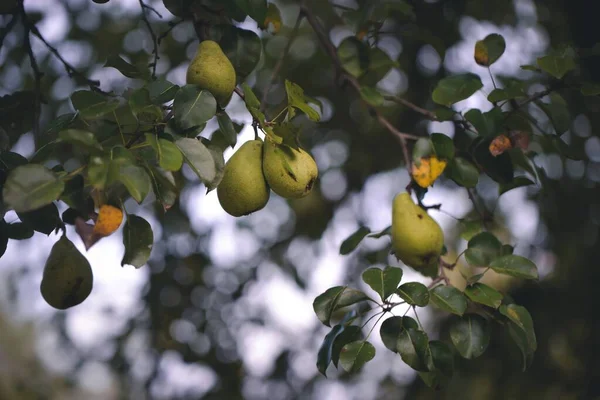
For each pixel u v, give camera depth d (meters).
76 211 1.94
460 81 2.64
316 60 5.34
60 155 3.55
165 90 2.06
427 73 4.97
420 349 2.18
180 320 5.07
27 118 2.67
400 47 4.97
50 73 4.63
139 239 1.98
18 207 1.64
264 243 5.38
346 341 2.23
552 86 2.52
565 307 5.05
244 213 2.17
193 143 1.93
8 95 2.62
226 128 2.17
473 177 2.59
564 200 5.11
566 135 4.81
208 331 5.08
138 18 4.90
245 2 2.37
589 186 5.07
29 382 7.17
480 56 2.69
